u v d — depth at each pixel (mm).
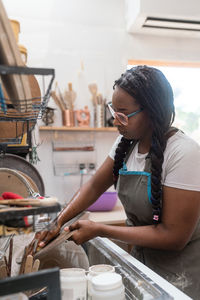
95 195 1272
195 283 1070
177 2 2385
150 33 2768
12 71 511
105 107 2602
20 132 1054
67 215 1185
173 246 967
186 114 3025
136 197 1093
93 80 2699
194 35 2805
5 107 638
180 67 3002
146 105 979
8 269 770
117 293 664
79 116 2572
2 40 491
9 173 861
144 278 725
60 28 2615
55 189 2617
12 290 496
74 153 2668
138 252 1195
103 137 2746
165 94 1007
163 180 1016
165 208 982
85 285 703
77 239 917
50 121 2492
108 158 1305
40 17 2566
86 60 2682
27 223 541
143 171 1081
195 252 1085
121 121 1017
